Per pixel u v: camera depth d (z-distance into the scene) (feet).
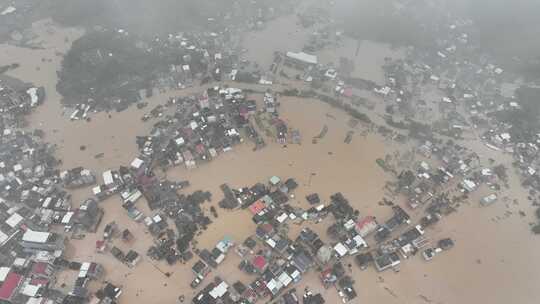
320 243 418.92
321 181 483.51
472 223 454.81
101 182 475.31
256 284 385.50
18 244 412.98
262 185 469.57
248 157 506.48
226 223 438.81
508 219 460.96
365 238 430.20
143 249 417.08
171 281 394.73
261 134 532.73
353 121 561.02
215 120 536.83
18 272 389.39
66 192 464.65
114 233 426.92
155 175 480.64
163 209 448.65
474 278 409.69
